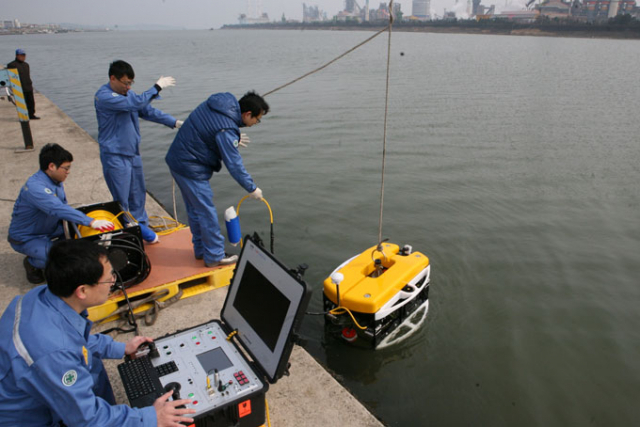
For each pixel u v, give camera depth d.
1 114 12.18
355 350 4.17
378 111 16.39
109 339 2.41
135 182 4.48
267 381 2.33
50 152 3.49
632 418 3.62
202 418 2.08
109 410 1.89
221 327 2.62
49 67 36.84
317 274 5.50
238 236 3.84
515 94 21.09
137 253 3.54
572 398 3.80
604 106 18.11
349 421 2.72
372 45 79.50
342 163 10.07
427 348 4.25
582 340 4.52
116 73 3.91
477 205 7.83
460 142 12.08
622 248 6.45
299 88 22.66
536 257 6.11
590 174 9.67
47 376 1.73
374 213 7.40
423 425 3.44
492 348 4.32
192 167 3.50
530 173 9.62
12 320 1.83
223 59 45.91
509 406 3.67
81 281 1.84
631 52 56.00
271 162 10.13
